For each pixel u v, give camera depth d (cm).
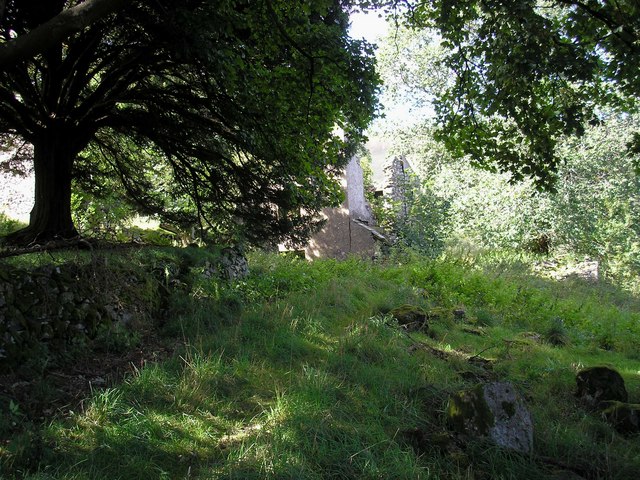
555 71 690
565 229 1998
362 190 2144
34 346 563
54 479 372
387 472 421
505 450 470
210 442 460
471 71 862
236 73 843
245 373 602
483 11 753
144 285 764
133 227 1544
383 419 527
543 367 750
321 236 2027
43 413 482
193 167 1159
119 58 1019
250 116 938
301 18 837
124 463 412
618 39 707
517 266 1786
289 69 900
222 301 857
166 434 460
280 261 1362
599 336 1059
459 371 701
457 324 1012
